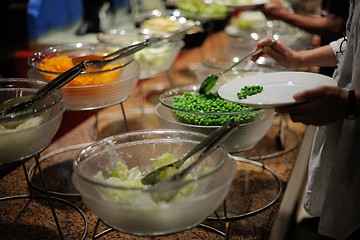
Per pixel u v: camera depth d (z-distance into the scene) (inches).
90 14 107.3
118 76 53.0
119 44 63.2
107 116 73.3
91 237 42.6
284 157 59.7
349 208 50.4
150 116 73.3
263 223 45.3
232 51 74.7
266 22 102.2
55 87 42.7
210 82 54.5
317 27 82.2
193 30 82.7
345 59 48.6
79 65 44.1
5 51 94.2
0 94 47.3
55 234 43.1
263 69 66.9
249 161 58.3
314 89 39.6
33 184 52.2
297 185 66.3
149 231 33.2
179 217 32.5
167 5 106.3
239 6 93.7
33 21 97.8
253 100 44.4
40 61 55.4
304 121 41.2
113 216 32.7
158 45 69.7
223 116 45.7
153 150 40.9
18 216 45.9
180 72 93.5
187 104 50.0
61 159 58.6
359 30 45.3
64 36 101.0
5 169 55.1
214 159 36.8
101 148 39.2
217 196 33.9
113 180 36.9
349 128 47.6
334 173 50.0
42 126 40.1
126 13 115.3
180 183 32.2
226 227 43.4
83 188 34.1
